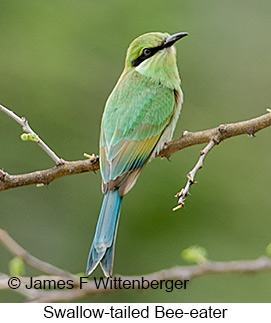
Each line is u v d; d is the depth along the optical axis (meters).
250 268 8.72
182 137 8.99
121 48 14.60
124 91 9.56
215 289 12.29
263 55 15.26
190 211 13.54
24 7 14.62
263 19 15.46
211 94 15.14
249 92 15.11
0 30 14.51
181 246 13.25
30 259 7.86
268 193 13.84
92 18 14.65
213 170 13.95
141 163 9.09
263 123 8.31
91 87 14.42
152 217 13.42
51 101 14.28
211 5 15.31
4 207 13.50
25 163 14.01
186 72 15.15
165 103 9.50
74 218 13.62
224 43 15.28
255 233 13.55
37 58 14.38
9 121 14.20
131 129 9.16
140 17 14.80
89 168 8.77
